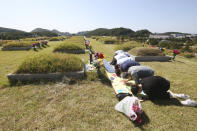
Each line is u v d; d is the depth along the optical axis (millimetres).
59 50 12352
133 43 15242
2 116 3100
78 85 4812
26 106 3496
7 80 5141
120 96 3797
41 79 5141
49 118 3033
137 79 4684
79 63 6188
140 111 2996
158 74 6426
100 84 4949
